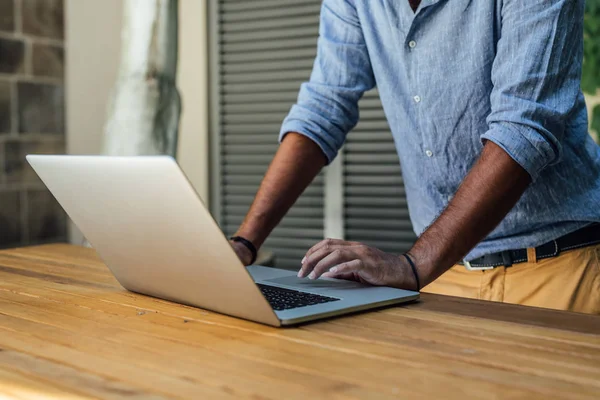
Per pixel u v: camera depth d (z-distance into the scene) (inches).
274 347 31.2
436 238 44.4
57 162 40.1
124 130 94.9
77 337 33.3
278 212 55.1
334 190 135.4
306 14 133.4
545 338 32.4
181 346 31.5
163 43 95.3
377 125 131.0
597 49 111.2
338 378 26.8
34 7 133.5
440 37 53.1
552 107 45.7
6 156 130.9
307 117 57.9
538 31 45.6
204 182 143.7
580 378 26.7
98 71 145.8
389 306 39.6
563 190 54.1
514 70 46.2
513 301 56.5
